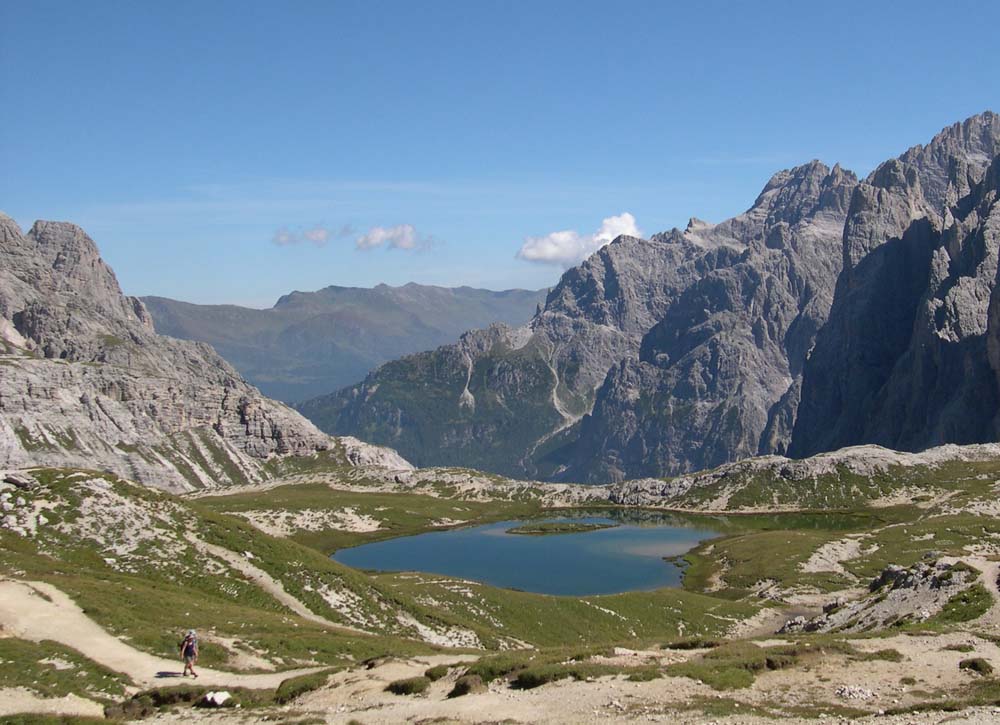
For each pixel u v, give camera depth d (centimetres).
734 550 19625
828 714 4422
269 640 7494
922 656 5506
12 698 5156
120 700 5597
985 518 19088
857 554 17612
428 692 5462
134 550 10394
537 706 4778
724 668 5228
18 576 8188
